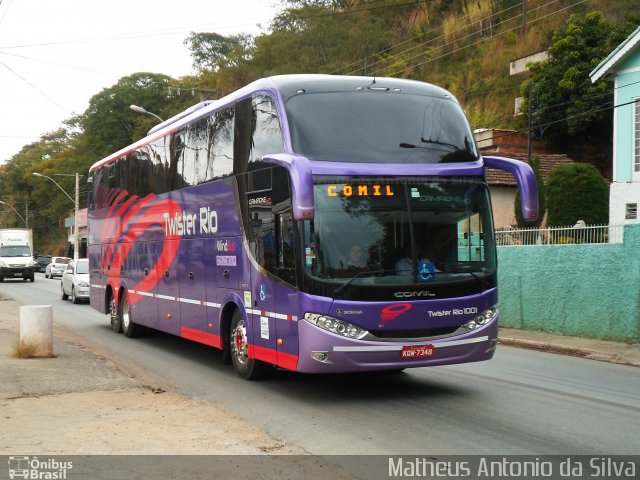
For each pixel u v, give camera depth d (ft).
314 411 28.89
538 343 48.16
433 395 31.78
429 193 30.12
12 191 350.23
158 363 43.04
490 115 139.85
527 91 120.37
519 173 30.91
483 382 34.94
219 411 28.19
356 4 190.29
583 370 38.78
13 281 158.20
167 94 248.93
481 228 30.86
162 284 47.21
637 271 46.14
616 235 51.19
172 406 28.96
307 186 26.76
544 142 120.16
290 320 29.81
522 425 26.16
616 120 71.41
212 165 38.75
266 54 195.21
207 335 39.58
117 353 47.50
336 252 28.71
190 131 42.37
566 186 77.41
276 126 31.14
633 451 22.67
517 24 157.07
